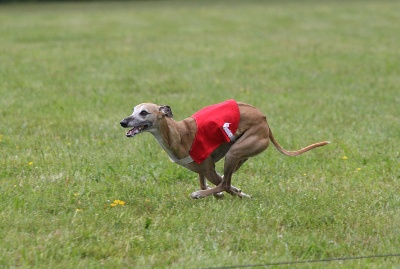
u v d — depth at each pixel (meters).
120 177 11.03
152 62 23.33
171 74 21.30
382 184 10.95
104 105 16.84
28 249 8.09
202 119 9.84
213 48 26.81
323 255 8.27
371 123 15.20
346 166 11.92
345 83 20.23
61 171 11.25
